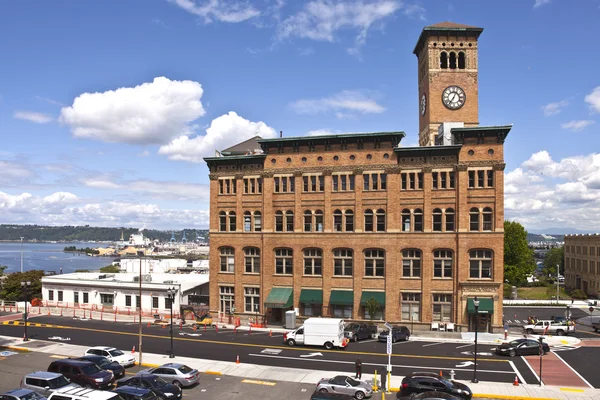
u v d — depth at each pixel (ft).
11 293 278.26
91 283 243.60
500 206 173.88
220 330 186.39
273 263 198.90
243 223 204.95
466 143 177.99
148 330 187.11
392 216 183.73
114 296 238.89
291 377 122.31
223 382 118.62
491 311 172.45
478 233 175.32
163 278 255.91
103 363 120.98
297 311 193.57
